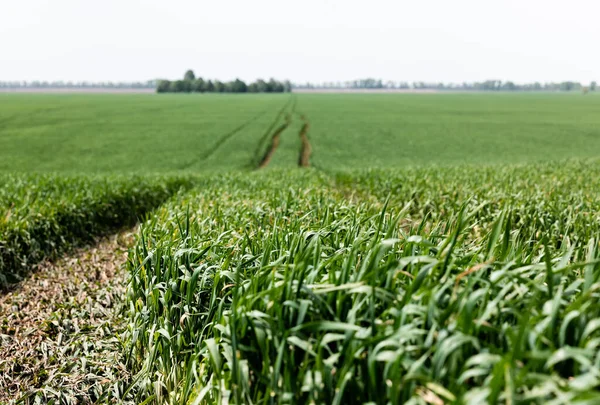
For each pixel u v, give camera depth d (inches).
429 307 95.1
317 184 494.6
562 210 326.3
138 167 1327.5
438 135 2025.1
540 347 86.8
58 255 347.6
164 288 159.0
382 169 783.1
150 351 155.2
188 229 185.0
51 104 3622.0
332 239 158.2
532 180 536.7
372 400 92.4
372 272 104.3
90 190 482.6
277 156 1451.8
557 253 143.6
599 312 95.3
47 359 187.5
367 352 97.2
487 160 1453.0
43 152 1551.4
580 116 2970.0
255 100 4547.2
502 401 80.4
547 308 95.3
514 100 5177.2
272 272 116.6
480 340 95.4
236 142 1720.0
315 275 114.8
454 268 116.9
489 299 108.1
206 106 3540.8
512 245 132.4
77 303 244.4
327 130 2130.9
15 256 305.0
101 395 160.2
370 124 2388.0
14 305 249.4
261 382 109.3
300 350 109.3
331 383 95.8
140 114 2795.3
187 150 1587.1
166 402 149.7
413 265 120.1
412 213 422.6
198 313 146.9
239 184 541.3
